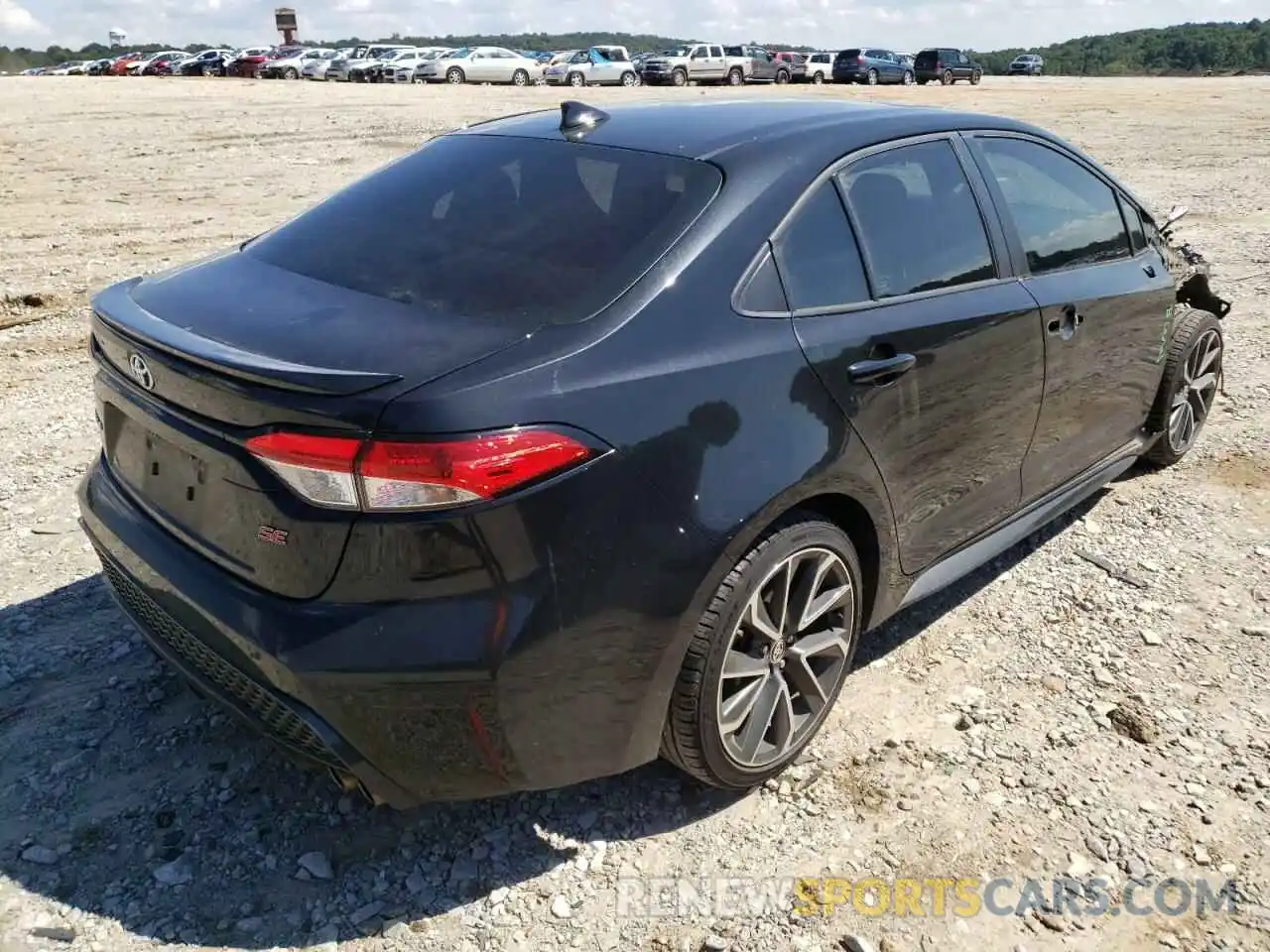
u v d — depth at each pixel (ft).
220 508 7.83
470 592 7.15
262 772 9.57
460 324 7.82
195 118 67.87
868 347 9.25
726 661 8.52
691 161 9.25
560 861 8.67
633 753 8.30
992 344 10.66
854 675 11.16
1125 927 8.11
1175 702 10.69
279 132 60.18
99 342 9.22
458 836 8.90
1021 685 10.98
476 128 11.48
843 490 9.04
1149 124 74.02
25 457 16.37
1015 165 11.96
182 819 8.98
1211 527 14.46
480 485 6.96
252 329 8.04
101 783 9.36
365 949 7.84
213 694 8.36
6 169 45.06
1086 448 13.29
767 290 8.75
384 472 6.89
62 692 10.61
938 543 10.87
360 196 10.43
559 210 9.07
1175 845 8.87
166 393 8.02
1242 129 69.92
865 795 9.43
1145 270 13.85
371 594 7.17
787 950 7.89
